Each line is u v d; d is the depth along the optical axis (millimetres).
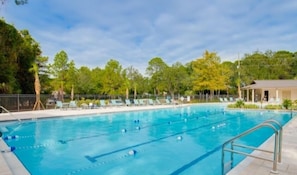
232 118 17016
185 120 15836
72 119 14812
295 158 5320
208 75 38000
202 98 36625
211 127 13055
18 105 18000
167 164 6512
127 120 15359
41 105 19703
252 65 51375
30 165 6348
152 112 20438
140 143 9039
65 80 35844
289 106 20484
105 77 38844
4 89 20219
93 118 15711
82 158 7004
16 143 8719
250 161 5133
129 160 6855
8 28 20375
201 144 8898
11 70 20062
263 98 34875
